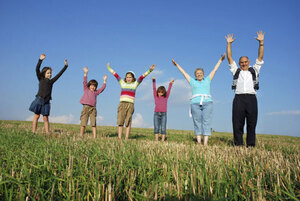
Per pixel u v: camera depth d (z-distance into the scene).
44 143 4.07
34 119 7.22
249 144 5.63
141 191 2.03
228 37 6.03
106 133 9.22
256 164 2.71
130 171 2.33
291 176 2.35
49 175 2.21
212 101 6.24
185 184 1.94
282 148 5.11
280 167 2.56
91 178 2.07
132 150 3.46
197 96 6.26
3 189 1.92
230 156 3.06
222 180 1.98
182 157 2.89
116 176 2.18
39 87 7.20
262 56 5.63
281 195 1.90
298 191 2.01
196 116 6.27
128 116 7.07
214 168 2.39
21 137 5.03
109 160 2.74
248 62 5.80
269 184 2.15
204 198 1.70
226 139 7.81
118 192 1.91
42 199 1.71
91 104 7.35
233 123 5.80
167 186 1.90
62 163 2.54
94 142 4.55
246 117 5.70
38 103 7.10
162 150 3.52
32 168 2.37
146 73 7.30
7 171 2.28
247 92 5.59
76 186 1.91
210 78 6.36
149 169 2.43
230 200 1.73
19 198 1.67
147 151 3.50
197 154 3.17
